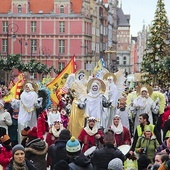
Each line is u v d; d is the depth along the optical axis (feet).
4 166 55.88
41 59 448.24
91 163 53.36
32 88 94.12
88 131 68.18
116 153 54.65
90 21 470.39
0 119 84.94
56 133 74.23
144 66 275.80
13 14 447.01
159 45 272.31
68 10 448.24
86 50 458.50
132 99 94.79
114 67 590.55
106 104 90.33
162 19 281.54
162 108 94.99
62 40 450.30
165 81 273.54
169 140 56.65
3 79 308.40
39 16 447.42
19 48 447.42
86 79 107.96
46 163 57.93
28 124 93.40
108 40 602.85
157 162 49.14
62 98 128.67
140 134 66.33
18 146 47.37
